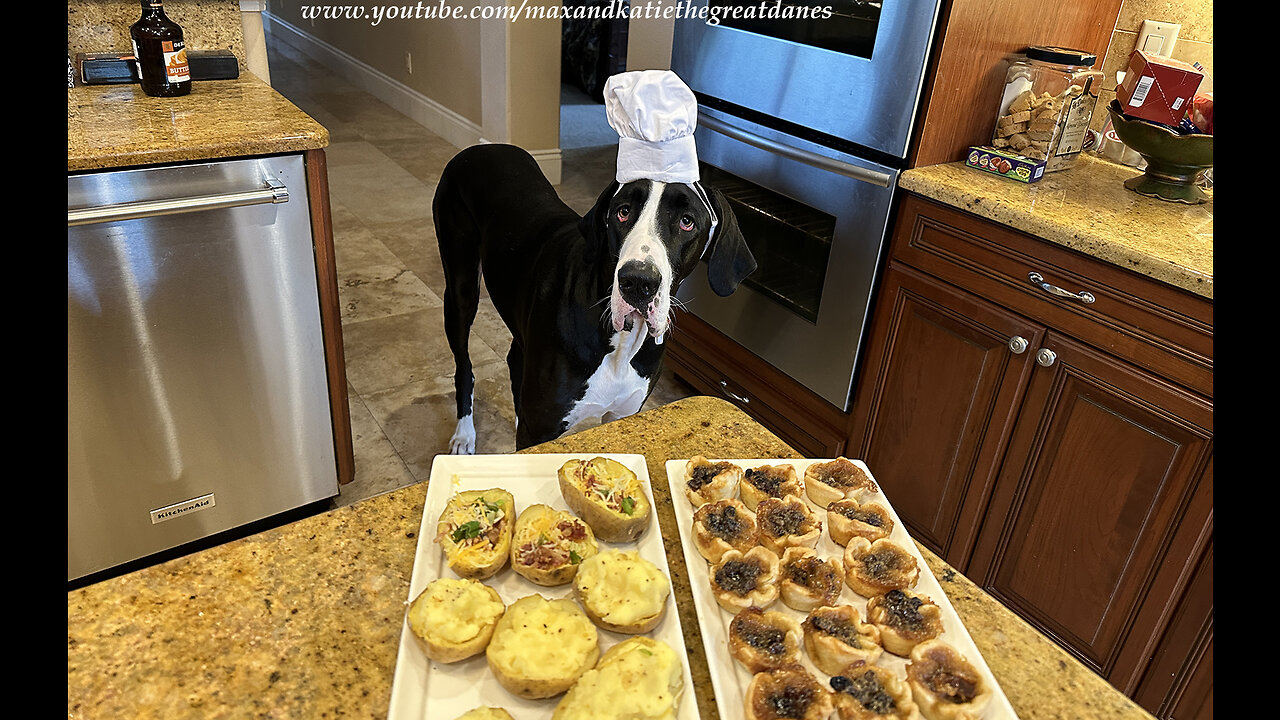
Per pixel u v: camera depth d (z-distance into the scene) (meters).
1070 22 1.86
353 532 0.78
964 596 0.76
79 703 0.59
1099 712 0.65
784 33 1.97
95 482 1.58
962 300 1.72
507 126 4.32
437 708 0.61
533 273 1.61
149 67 1.69
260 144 1.49
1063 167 1.84
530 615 0.65
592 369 1.55
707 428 1.00
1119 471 1.51
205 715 0.60
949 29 1.64
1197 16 1.80
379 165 4.62
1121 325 1.45
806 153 1.95
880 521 0.82
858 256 1.91
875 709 0.62
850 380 2.03
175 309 1.53
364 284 3.23
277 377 1.72
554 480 0.85
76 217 1.34
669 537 0.82
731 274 1.51
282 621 0.68
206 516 1.77
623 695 0.59
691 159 1.29
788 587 0.72
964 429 1.79
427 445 2.31
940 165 1.82
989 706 0.63
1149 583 1.50
